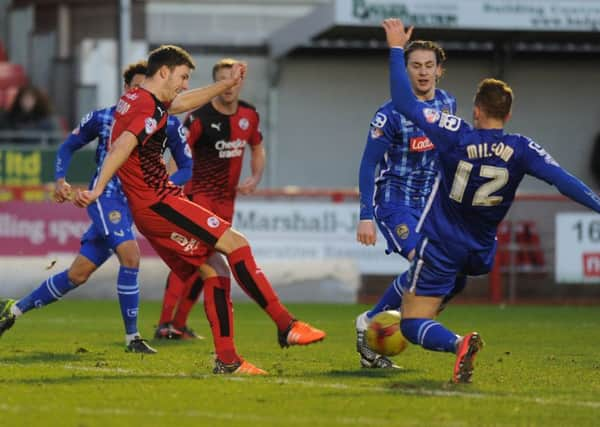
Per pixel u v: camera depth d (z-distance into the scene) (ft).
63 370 85.87
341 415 65.51
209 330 133.59
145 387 75.72
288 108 251.80
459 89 251.39
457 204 75.97
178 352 102.94
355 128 253.03
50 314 156.35
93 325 136.56
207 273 83.51
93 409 66.95
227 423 62.80
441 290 77.71
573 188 73.87
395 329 84.38
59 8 280.10
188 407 67.87
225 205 123.85
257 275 81.15
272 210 192.95
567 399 73.31
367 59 252.62
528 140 75.31
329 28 223.71
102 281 187.83
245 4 266.36
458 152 75.00
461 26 222.69
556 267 198.29
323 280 192.75
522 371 89.56
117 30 254.68
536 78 253.44
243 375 82.28
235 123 121.29
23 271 183.52
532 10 224.74
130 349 102.89
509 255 204.13
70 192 99.14
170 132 103.86
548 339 124.16
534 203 204.23
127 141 78.54
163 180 81.30
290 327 81.25
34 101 245.04
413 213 90.99
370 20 220.23
